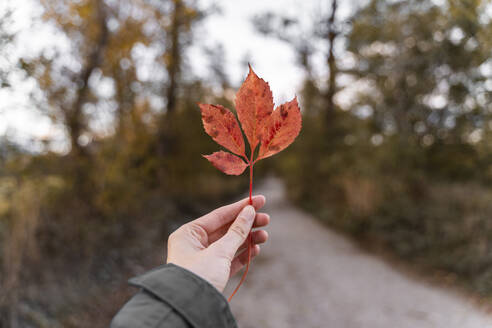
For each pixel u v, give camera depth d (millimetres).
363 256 4879
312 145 10516
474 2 4789
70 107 3688
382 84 6672
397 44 6219
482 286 3307
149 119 6047
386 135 6254
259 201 833
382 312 3016
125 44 4988
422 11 5766
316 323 2836
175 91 7641
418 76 5887
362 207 6113
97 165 3881
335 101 10125
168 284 421
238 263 808
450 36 5422
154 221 5094
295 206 11320
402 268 4230
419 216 4988
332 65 9203
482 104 5316
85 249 3156
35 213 2662
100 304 2629
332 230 6918
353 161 7652
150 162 5137
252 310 3098
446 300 3205
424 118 5914
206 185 9898
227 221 803
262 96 521
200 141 8352
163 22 6371
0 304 2072
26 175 2857
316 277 4008
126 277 3234
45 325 2150
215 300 427
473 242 3977
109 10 4730
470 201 4656
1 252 2297
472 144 5711
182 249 669
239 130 525
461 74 5457
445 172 5891
